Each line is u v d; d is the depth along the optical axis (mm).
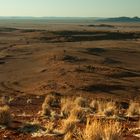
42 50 71688
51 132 10078
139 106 17062
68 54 60344
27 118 13422
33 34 129125
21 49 74875
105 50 73812
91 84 35250
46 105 17641
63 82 36812
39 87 34906
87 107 17969
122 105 22953
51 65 49688
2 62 55594
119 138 8070
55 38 116438
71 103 17266
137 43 99938
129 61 61219
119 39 127625
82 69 45094
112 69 45438
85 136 8125
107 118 13836
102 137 7988
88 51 69312
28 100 21203
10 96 26172
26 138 9508
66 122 10133
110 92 32406
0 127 10820
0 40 106562
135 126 11719
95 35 129000
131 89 34188
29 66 51062
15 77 42562
